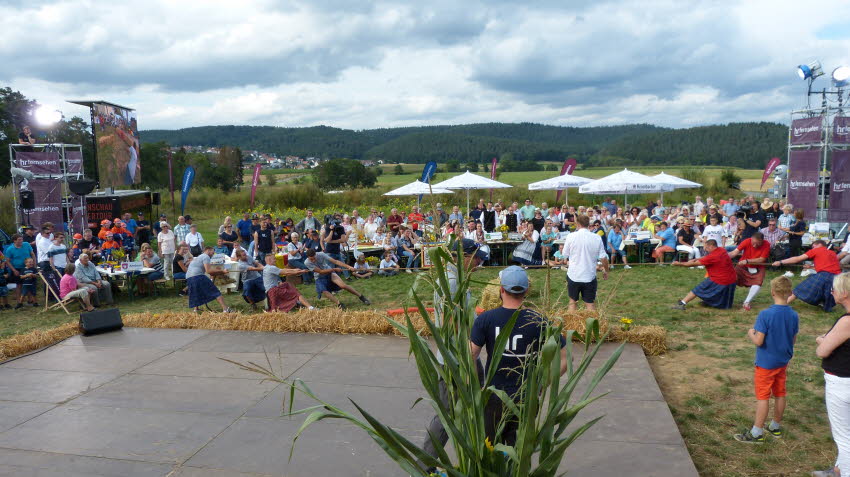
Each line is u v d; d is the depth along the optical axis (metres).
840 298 3.56
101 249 12.70
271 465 3.97
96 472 3.92
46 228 10.98
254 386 5.59
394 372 5.91
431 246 2.74
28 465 4.04
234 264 11.86
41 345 7.22
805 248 12.70
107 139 21.81
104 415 4.94
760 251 8.54
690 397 5.21
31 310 10.55
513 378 3.01
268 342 7.15
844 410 3.54
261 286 10.08
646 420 4.54
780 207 15.65
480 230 13.85
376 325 7.44
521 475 2.31
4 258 10.61
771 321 4.18
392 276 13.01
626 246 14.46
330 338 7.27
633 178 17.42
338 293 11.28
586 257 7.50
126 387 5.64
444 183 18.45
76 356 6.73
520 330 3.02
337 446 4.25
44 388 5.66
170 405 5.14
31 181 14.87
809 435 4.38
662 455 3.96
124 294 11.99
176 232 14.17
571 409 2.41
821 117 14.67
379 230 14.46
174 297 11.62
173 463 4.03
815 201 15.03
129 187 44.16
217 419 4.80
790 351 4.19
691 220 13.51
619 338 6.62
